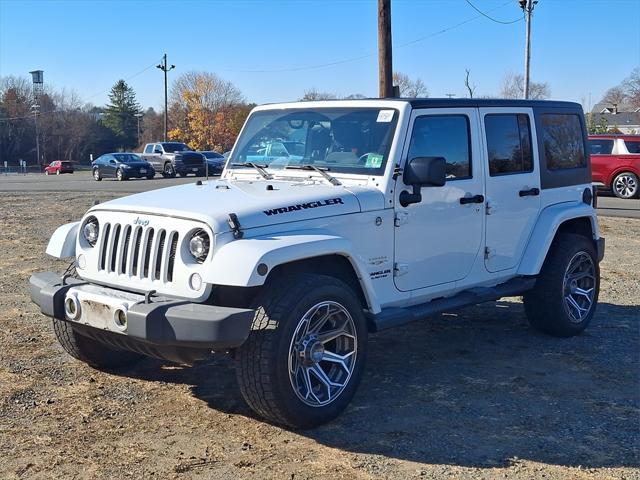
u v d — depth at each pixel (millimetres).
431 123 5176
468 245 5500
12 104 103125
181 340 3928
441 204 5223
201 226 4121
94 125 109438
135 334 4023
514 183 5879
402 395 4961
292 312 4059
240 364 4090
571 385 5180
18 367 5410
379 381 5258
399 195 4906
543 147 6230
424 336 6488
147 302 4109
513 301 7863
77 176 49281
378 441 4184
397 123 4941
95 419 4469
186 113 88562
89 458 3922
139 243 4406
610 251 11258
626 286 8695
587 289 6602
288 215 4324
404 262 5000
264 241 4066
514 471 3814
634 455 4027
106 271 4562
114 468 3807
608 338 6441
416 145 5043
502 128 5828
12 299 7594
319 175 5090
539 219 6176
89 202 20031
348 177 5012
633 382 5250
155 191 5031
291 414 4133
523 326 6836
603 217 15805
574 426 4434
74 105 109188
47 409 4617
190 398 4855
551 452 4059
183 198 4586
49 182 34500
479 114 5590
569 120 6633
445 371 5496
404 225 4961
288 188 4832
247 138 5832
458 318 7133
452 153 5352
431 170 4715
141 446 4082
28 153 102375
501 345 6203
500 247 5801
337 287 4320
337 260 4582
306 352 4184
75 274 4914
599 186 21031
